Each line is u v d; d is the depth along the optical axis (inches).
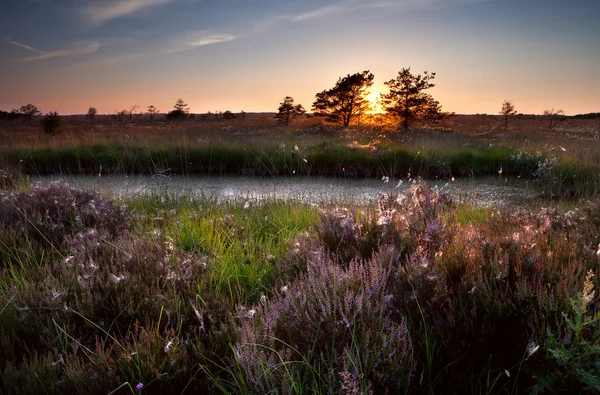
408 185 465.7
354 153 597.6
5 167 459.8
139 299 124.1
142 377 92.4
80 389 87.8
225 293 137.9
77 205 229.1
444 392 88.9
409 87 1296.8
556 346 83.8
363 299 99.0
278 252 181.6
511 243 131.1
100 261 148.6
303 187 448.8
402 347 89.4
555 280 111.9
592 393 80.1
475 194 315.9
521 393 89.4
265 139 816.9
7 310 118.2
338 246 156.4
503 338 98.9
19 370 94.6
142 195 335.6
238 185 465.7
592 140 832.3
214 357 101.8
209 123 2202.3
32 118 2982.3
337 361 84.0
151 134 970.1
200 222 225.6
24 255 172.4
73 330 111.8
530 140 912.3
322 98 1636.3
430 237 143.8
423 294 111.8
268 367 83.3
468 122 2432.3
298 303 101.7
